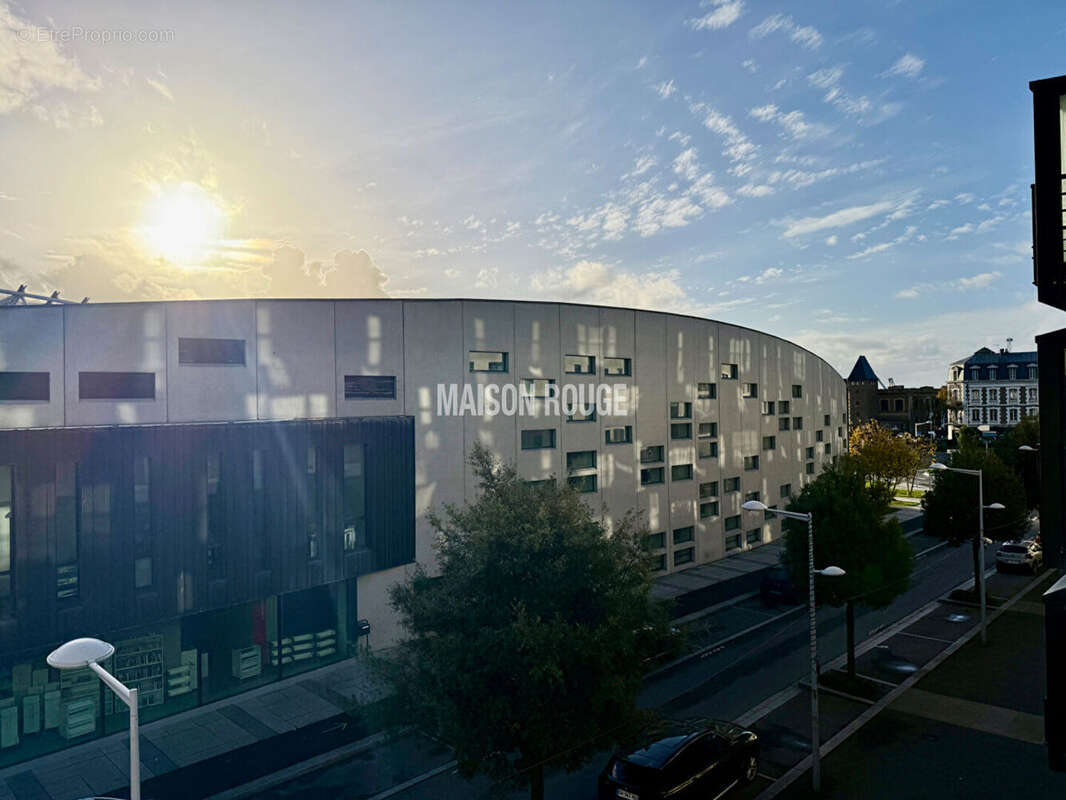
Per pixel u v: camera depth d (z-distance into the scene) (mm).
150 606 17812
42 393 18172
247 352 21281
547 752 11602
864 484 22438
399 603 13492
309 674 21438
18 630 15930
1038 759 16141
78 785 15289
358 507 22781
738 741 15203
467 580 12531
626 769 13602
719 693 20266
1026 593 30656
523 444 27953
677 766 13641
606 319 31297
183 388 20109
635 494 32250
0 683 16547
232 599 19328
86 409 18562
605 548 13000
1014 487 31531
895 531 21359
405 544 23828
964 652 23469
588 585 12422
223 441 19328
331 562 21594
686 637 13391
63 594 16672
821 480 22250
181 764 16188
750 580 32906
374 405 23766
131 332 19328
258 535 19984
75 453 16797
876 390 117500
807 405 47562
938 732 17641
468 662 11641
